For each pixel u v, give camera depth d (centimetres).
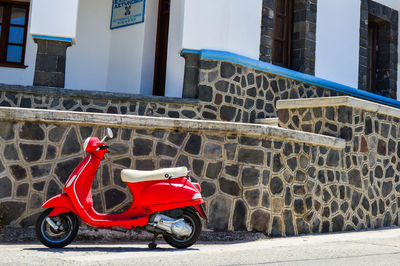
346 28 1184
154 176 498
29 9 1069
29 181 575
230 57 899
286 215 626
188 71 900
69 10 868
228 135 607
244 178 604
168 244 540
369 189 734
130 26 1073
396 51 1345
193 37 902
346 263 407
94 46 1103
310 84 1055
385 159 764
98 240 554
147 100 861
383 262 411
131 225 497
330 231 675
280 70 984
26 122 580
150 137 598
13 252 455
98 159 509
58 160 582
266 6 1006
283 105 782
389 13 1325
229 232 591
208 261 410
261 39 996
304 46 1091
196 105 884
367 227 725
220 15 919
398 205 783
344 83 1176
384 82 1335
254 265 396
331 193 681
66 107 841
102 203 582
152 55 1059
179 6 1001
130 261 405
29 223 570
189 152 601
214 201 595
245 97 929
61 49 869
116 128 594
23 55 1070
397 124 788
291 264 401
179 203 493
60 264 386
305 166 653
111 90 1091
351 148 712
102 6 1114
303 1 1102
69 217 497
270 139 618
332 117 720
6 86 823
